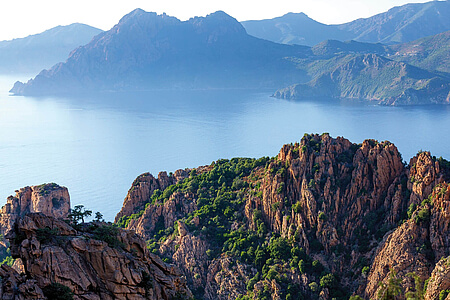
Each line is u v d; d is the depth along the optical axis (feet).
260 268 602.85
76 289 259.39
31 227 271.69
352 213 607.37
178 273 334.24
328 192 620.08
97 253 274.57
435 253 504.02
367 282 532.32
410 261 502.79
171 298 305.32
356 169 627.05
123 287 273.95
